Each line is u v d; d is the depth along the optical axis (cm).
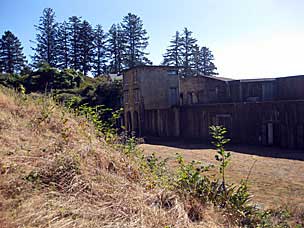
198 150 1435
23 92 615
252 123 1593
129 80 2602
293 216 473
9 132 431
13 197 288
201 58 5341
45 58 5150
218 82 2356
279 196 630
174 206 326
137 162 438
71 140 429
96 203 303
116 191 330
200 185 391
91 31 5406
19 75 3388
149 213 298
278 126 1478
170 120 2142
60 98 775
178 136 2075
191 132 1980
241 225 355
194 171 459
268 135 1521
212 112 1820
